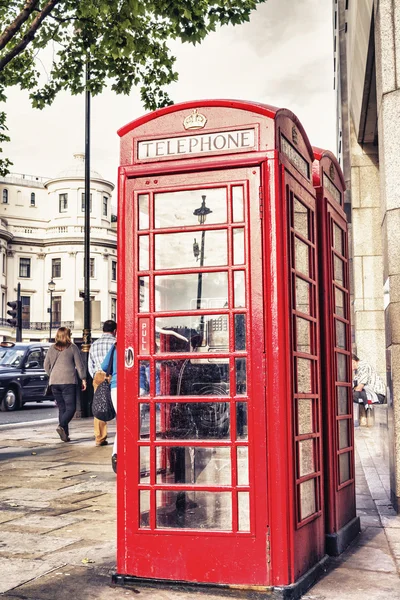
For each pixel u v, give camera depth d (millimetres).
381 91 7023
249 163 4223
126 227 4480
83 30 10352
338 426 5371
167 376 4355
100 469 8648
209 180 4316
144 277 4422
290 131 4578
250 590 4027
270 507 4051
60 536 5402
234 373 4188
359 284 14336
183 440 4277
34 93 11148
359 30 10523
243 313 4199
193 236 4344
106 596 4039
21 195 69500
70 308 66438
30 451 10383
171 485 4258
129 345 4422
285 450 4066
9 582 4293
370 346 14141
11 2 10320
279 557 4012
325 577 4453
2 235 64062
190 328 4320
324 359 5156
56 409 20594
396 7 6859
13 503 6648
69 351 11555
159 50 11008
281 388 4086
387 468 8805
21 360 20062
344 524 5320
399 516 6301
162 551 4223
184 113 4422
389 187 6777
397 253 6668
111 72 11055
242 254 4234
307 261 4855
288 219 4285
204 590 4102
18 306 30594
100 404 8938
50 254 67625
